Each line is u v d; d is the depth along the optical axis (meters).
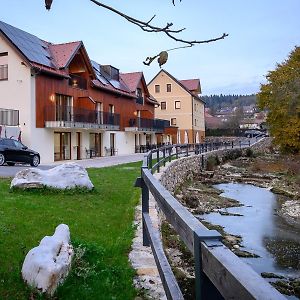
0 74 23.73
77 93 28.16
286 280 8.51
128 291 3.93
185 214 2.20
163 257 3.37
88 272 4.20
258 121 88.56
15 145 19.42
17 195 8.95
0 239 5.37
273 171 31.20
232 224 13.68
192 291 5.55
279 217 15.15
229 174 28.95
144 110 41.34
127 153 37.00
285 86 33.44
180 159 21.84
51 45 28.61
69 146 27.25
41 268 3.76
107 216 7.35
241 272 1.23
